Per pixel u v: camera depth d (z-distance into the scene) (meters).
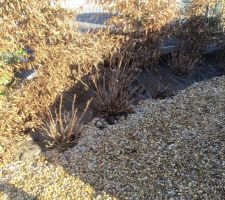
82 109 2.14
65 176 1.66
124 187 1.55
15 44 1.88
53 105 2.09
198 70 2.66
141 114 2.10
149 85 2.41
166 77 2.52
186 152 1.71
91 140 1.89
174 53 2.66
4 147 1.90
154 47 2.48
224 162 1.61
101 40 2.19
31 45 1.93
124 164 1.69
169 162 1.66
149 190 1.51
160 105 2.19
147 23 2.34
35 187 1.62
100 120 2.06
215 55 2.85
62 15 1.95
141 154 1.74
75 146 1.87
